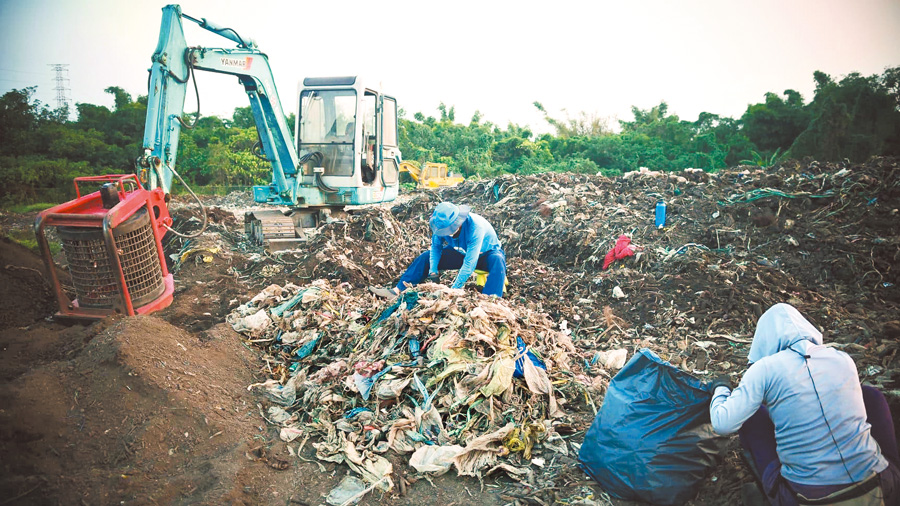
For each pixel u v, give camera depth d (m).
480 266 5.44
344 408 3.67
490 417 3.42
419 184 25.53
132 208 5.00
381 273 7.29
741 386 2.51
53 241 9.92
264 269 7.15
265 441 3.37
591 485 3.03
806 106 30.27
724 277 6.09
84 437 3.11
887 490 2.24
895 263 6.10
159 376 3.54
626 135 35.47
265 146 8.50
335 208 9.51
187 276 6.87
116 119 29.64
